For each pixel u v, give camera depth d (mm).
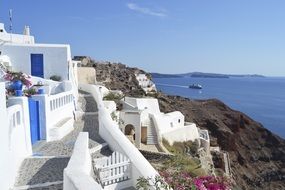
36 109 15156
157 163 24453
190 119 56062
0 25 28344
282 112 126438
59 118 17984
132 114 32688
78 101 28734
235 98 184125
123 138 14586
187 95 186375
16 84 16453
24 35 30297
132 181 12562
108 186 11797
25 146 12477
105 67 73312
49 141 15375
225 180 10383
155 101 40562
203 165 32188
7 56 25141
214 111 64312
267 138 66000
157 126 34094
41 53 25516
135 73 78188
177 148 35812
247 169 55469
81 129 18641
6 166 9211
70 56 26938
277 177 58406
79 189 6777
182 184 10484
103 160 12164
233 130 62781
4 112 9172
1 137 8812
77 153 9656
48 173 10805
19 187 9719
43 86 20000
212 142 50188
